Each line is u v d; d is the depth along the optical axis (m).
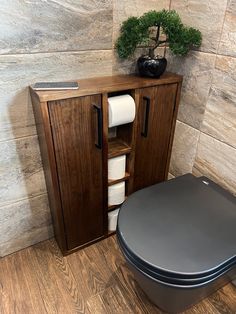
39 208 1.11
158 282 0.64
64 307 0.94
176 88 1.04
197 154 1.08
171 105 1.07
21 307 0.93
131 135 1.03
